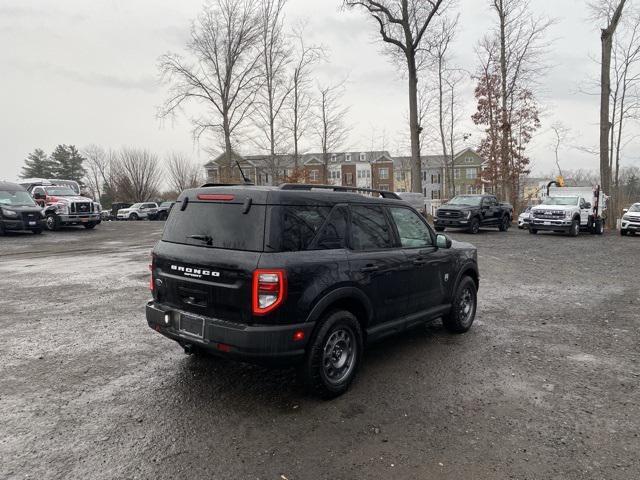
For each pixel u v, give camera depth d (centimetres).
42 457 304
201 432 339
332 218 411
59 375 448
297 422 355
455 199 2364
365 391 414
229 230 376
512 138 3412
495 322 650
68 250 1522
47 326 620
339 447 320
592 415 370
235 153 3306
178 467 294
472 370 466
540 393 412
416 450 317
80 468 292
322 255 388
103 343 547
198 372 455
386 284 452
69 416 363
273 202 365
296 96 3303
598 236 2128
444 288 551
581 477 287
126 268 1126
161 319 410
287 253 363
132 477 283
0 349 525
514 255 1400
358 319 438
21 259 1298
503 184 3516
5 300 775
